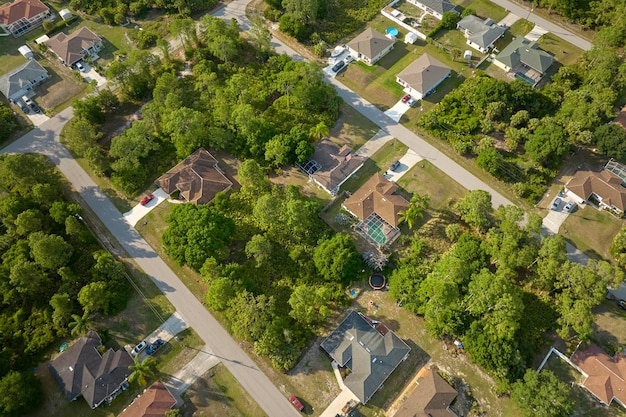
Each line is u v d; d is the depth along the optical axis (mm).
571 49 135750
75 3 148250
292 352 88000
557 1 141125
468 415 83438
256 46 137000
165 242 99000
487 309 87375
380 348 87938
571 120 115812
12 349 89375
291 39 142625
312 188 112000
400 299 94062
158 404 82250
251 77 132000
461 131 118438
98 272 97375
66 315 91938
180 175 110875
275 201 99438
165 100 117938
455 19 141375
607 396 81812
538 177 109812
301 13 138625
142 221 108062
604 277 87312
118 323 94125
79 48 137250
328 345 89125
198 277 100125
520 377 84375
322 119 122250
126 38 144125
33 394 82625
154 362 86750
